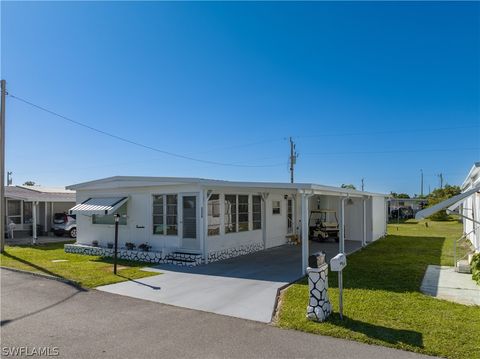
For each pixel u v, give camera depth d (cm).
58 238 2308
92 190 1717
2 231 1655
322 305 678
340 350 553
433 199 4488
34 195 2391
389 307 754
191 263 1284
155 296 880
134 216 1563
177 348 570
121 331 645
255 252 1631
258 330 644
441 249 1697
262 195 1736
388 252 1595
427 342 572
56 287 984
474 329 626
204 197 1361
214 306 793
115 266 1152
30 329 657
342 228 1456
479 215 1505
